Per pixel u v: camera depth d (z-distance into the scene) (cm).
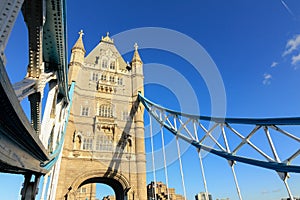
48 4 923
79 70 4209
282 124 1055
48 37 1115
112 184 3697
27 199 1406
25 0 711
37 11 751
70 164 3203
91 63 4522
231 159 1412
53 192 2605
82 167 3256
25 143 850
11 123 604
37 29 804
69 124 3506
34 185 1462
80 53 4456
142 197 3288
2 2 429
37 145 969
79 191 4575
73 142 3431
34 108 1049
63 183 3000
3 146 643
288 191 982
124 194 3338
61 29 1062
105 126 3797
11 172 1293
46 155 1307
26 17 765
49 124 1444
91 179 3444
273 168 1075
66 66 1437
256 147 1190
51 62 1312
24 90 757
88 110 3881
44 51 1219
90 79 4272
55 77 1373
